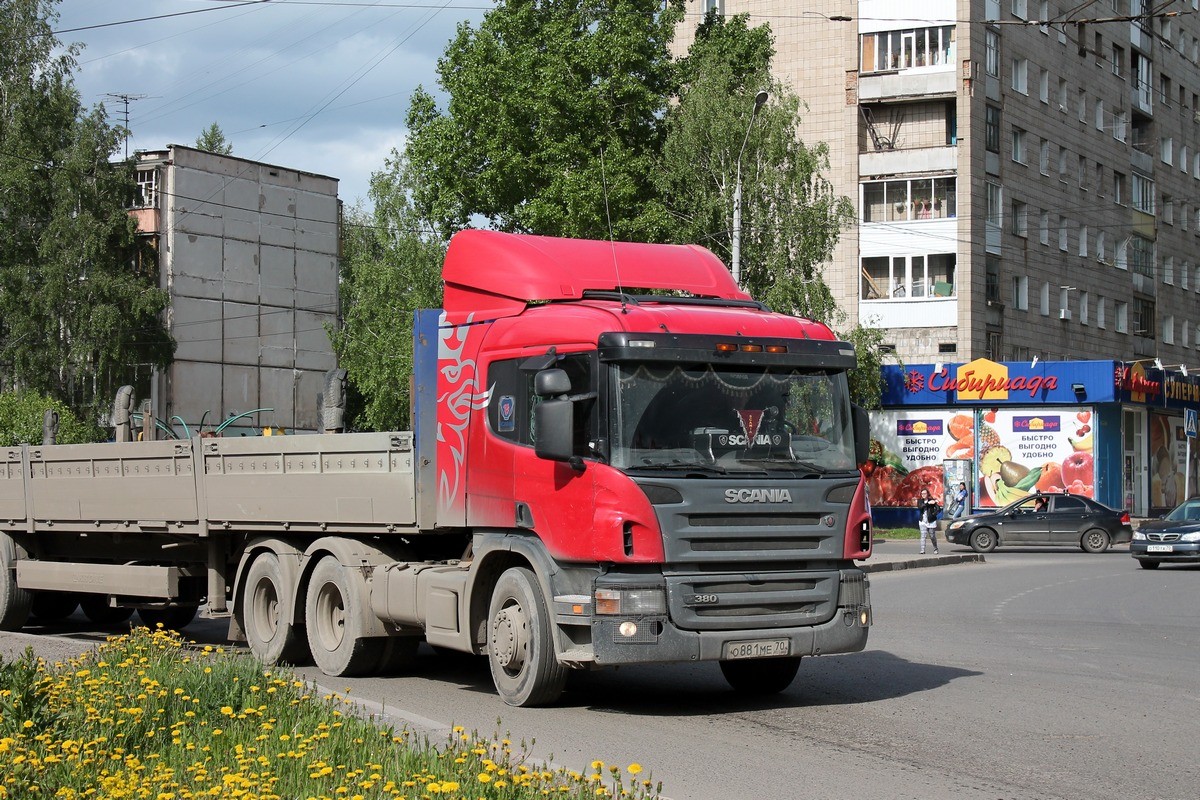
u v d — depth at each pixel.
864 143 50.12
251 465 12.75
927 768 7.72
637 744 8.42
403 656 11.88
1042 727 9.05
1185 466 55.19
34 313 48.44
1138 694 10.55
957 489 43.72
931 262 48.69
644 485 8.96
